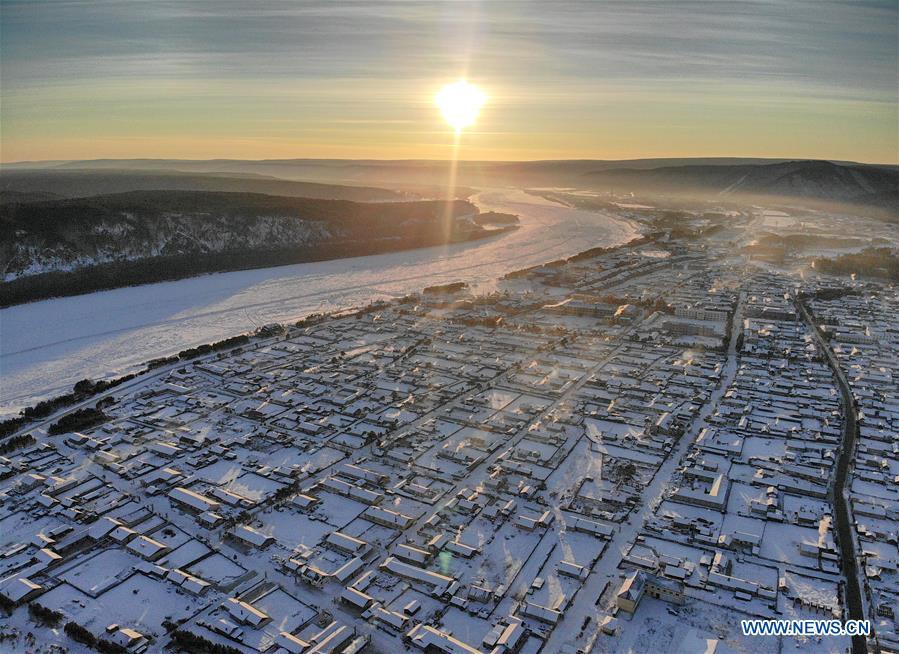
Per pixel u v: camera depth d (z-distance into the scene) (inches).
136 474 6845.5
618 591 5128.0
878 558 5502.0
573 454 7268.7
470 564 5462.6
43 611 4894.2
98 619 4894.2
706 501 6259.8
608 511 6181.1
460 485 6673.2
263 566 5477.4
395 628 4763.8
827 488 6550.2
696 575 5285.4
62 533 5816.9
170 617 4906.5
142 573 5374.0
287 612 4953.3
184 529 5984.3
